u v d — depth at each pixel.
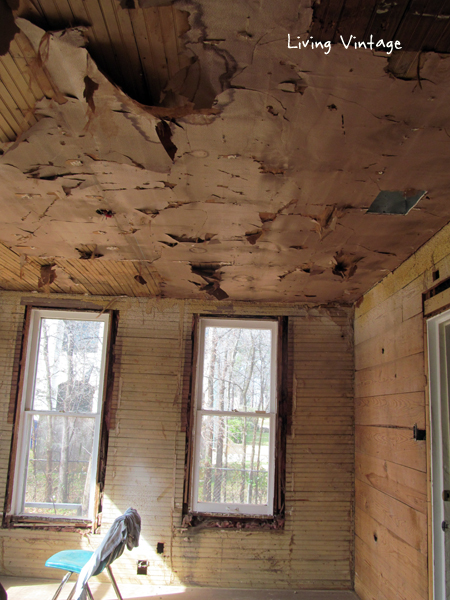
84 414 4.18
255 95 1.49
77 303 4.34
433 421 2.54
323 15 1.17
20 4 1.18
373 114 1.56
